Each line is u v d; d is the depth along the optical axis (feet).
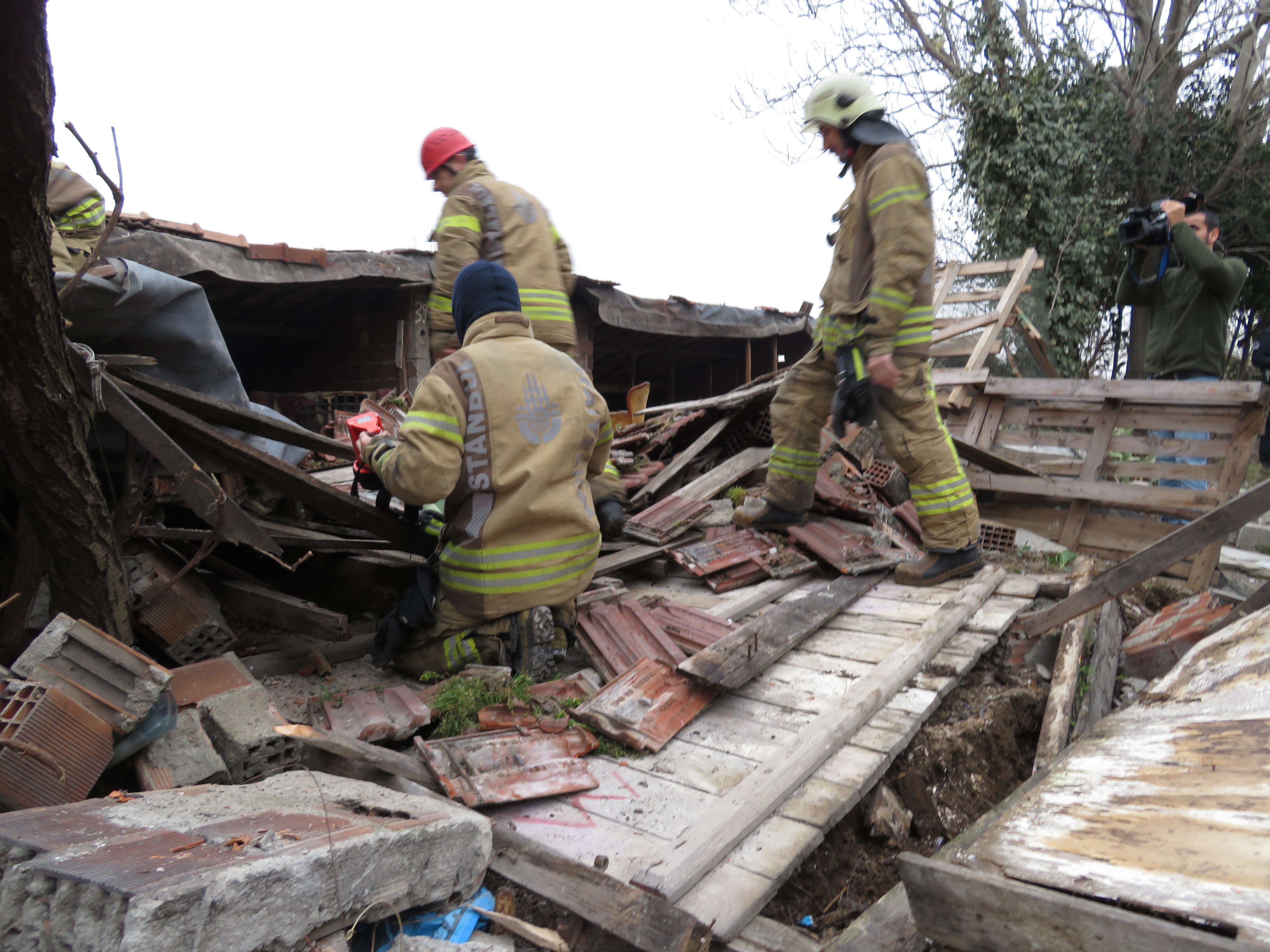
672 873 6.95
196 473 9.40
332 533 14.05
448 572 10.33
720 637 11.80
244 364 35.42
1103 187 44.34
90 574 8.82
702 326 37.65
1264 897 4.40
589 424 10.69
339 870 5.30
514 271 12.48
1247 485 28.58
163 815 5.85
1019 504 19.10
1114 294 44.50
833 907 7.85
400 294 29.71
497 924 6.63
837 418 12.89
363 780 8.32
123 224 22.59
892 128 12.61
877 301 12.06
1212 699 7.33
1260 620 8.64
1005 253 41.04
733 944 6.53
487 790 8.19
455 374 9.84
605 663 11.27
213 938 4.54
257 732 8.04
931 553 14.02
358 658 11.55
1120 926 4.50
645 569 15.33
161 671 7.49
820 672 11.10
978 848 5.73
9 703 6.73
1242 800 5.41
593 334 38.04
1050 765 7.11
